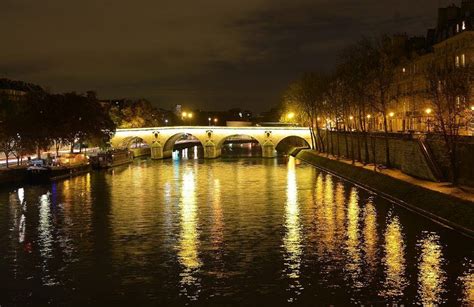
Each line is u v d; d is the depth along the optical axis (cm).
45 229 8312
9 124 14475
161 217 9012
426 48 15612
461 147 9462
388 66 13300
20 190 12394
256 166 18050
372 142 13012
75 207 10056
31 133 14812
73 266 6506
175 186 12875
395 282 5769
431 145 10650
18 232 8150
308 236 7594
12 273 6297
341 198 10456
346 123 17762
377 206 9481
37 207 10094
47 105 16438
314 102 19488
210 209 9638
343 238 7425
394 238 7306
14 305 5403
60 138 17075
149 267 6406
